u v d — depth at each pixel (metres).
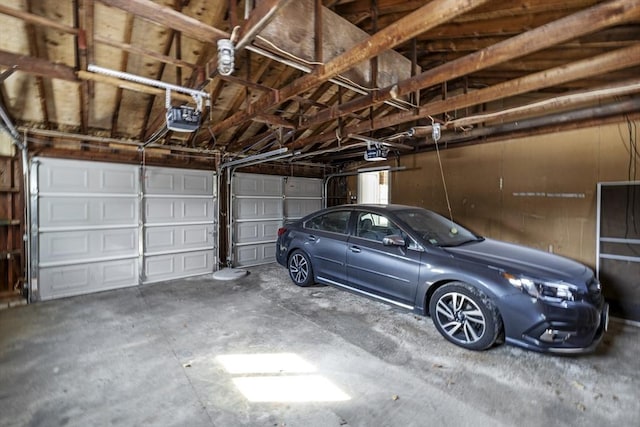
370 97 3.08
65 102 3.79
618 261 3.69
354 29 2.74
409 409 2.03
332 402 2.10
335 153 6.92
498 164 4.91
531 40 1.89
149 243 5.12
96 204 4.61
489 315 2.68
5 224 4.01
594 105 3.85
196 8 2.65
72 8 2.46
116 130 4.58
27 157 4.06
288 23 2.23
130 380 2.33
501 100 4.66
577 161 4.14
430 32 3.15
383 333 3.15
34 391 2.19
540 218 4.48
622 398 2.14
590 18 1.64
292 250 4.90
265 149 6.20
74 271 4.42
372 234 3.79
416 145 5.49
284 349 2.82
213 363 2.58
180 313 3.71
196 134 5.13
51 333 3.14
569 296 2.45
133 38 2.87
